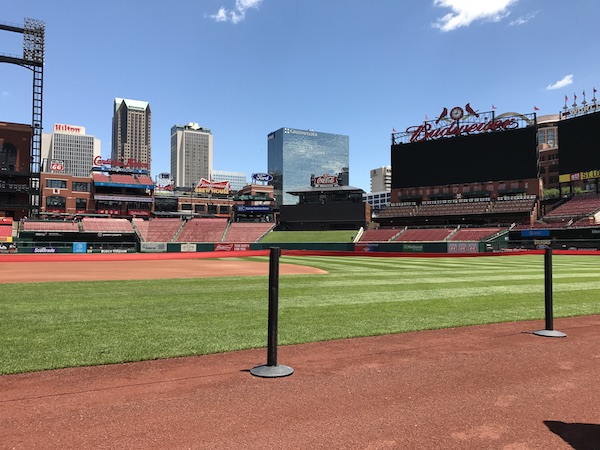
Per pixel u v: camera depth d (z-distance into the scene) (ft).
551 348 22.39
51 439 11.50
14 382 16.26
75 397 14.69
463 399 14.89
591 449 11.41
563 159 206.28
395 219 245.45
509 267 93.86
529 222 206.28
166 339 23.66
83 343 22.49
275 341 17.84
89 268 92.07
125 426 12.37
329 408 13.93
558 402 14.71
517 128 213.05
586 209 201.98
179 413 13.35
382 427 12.57
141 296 42.73
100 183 253.85
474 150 224.12
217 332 25.63
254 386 16.01
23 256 140.77
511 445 11.56
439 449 11.28
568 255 159.22
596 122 193.36
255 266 99.19
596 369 18.62
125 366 18.60
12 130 226.38
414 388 15.97
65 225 223.92
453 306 37.11
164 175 310.86
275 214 289.94
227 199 299.79
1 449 10.87
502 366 18.98
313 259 133.69
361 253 169.68
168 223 254.47
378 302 39.19
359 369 18.40
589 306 37.91
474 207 223.51
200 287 51.93
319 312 33.45
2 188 222.48
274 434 12.00
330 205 258.37
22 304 36.55
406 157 245.65
